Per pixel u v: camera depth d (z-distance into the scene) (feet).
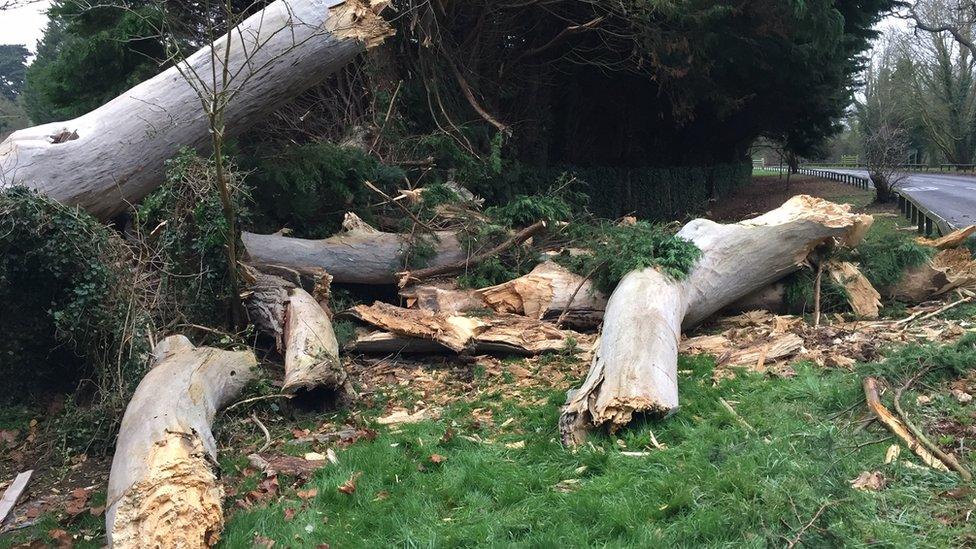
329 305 27.09
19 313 20.04
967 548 10.98
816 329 24.45
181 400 15.84
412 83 48.88
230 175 22.29
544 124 66.59
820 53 59.77
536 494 13.79
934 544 11.10
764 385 18.92
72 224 18.74
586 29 56.08
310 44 26.48
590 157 79.10
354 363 24.09
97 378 19.57
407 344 24.27
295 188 32.04
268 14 26.50
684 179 84.84
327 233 33.40
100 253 19.25
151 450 13.28
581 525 12.46
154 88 25.73
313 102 45.52
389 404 20.44
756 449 14.24
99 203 24.64
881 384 17.25
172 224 21.97
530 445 16.33
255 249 27.94
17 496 15.52
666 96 70.28
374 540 12.60
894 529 11.48
